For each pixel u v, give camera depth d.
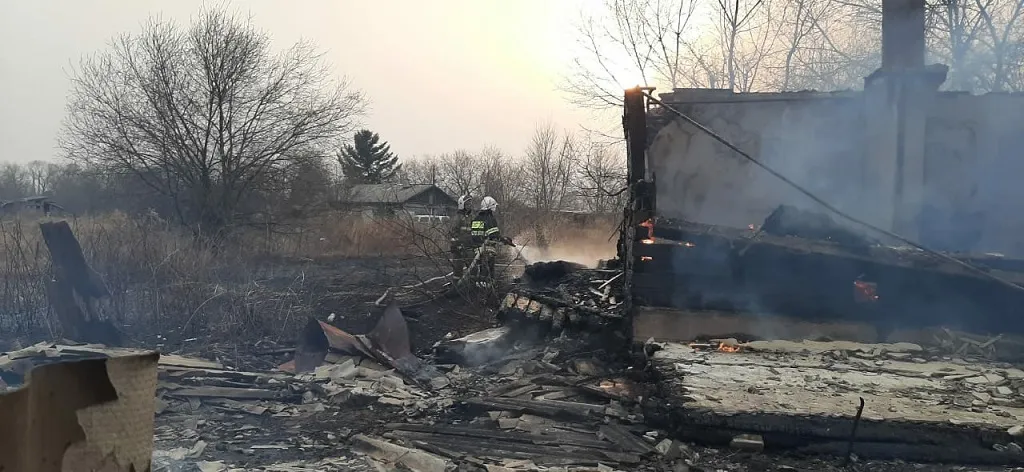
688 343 7.21
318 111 22.17
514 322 9.05
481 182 33.34
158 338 9.05
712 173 11.07
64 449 1.20
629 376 7.04
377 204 23.42
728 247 7.41
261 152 21.64
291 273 14.19
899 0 9.64
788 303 7.38
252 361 8.19
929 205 9.72
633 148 8.71
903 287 7.11
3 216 13.07
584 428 5.73
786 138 10.90
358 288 12.70
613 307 8.76
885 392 5.37
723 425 4.95
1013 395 5.32
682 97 11.23
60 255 8.11
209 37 20.78
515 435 5.51
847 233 7.46
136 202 21.12
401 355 8.12
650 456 4.97
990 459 4.59
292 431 5.71
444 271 13.02
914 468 4.59
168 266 10.39
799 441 4.88
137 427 1.32
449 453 5.09
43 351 6.99
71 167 21.09
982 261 7.15
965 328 7.02
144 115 20.67
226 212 21.08
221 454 5.11
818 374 5.87
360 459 5.02
